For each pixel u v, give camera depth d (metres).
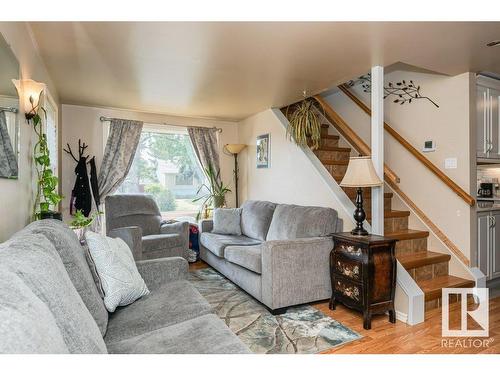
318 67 2.94
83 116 4.53
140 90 3.71
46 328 0.76
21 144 2.01
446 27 2.14
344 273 2.66
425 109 3.51
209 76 3.21
